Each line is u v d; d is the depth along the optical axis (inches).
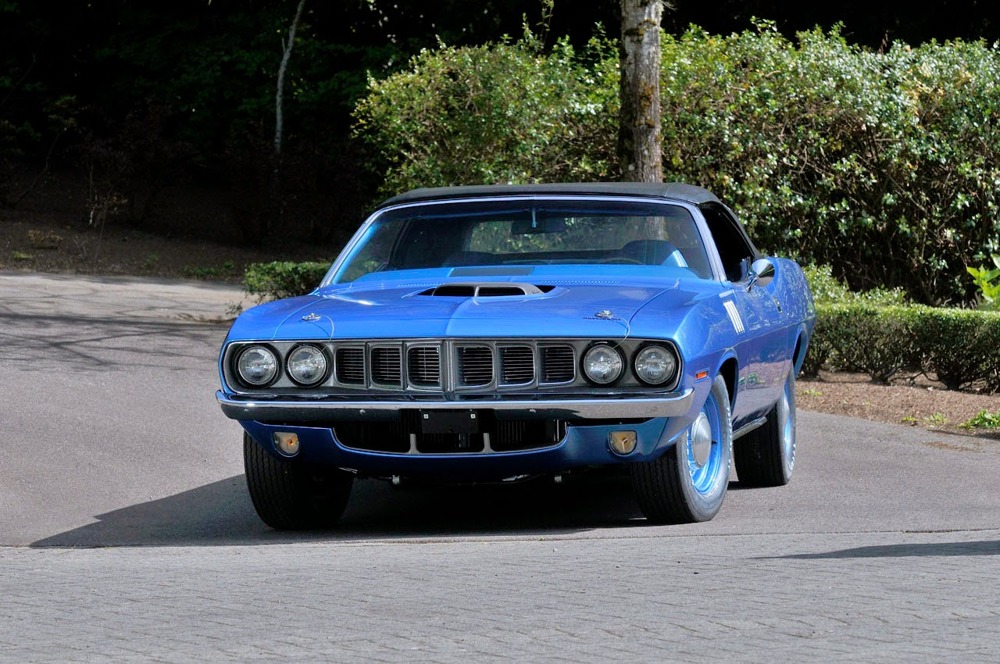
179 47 3073.3
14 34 3043.8
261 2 3134.8
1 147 2928.2
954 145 1525.6
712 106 1445.6
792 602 386.0
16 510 711.1
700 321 588.4
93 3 3097.9
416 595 416.5
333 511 661.3
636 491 603.8
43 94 3088.1
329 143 2785.4
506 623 366.6
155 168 2647.6
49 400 987.3
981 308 1369.3
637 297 601.9
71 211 2689.5
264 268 1481.3
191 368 1165.7
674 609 380.5
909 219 1535.4
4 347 1226.0
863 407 1063.6
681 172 1448.1
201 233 2677.2
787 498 712.4
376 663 322.7
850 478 778.8
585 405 557.0
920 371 1210.0
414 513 693.3
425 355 570.6
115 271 2166.6
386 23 3065.9
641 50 1274.6
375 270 682.2
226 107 3073.3
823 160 1498.5
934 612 369.1
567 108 1438.2
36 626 386.0
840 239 1534.2
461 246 682.8
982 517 628.7
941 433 951.0
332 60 3048.7
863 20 2709.2
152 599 425.4
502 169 1414.9
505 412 561.0
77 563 528.4
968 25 2723.9
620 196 694.5
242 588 441.1
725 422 636.1
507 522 649.0
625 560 479.8
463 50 1432.1
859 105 1476.4
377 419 571.8
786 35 2721.5
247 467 624.4
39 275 1995.6
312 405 575.8
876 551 492.1
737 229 763.4
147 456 845.2
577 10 2854.3
